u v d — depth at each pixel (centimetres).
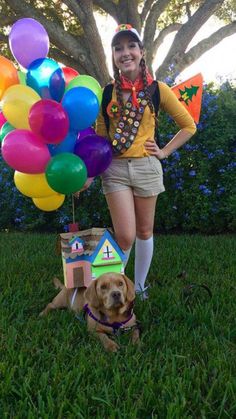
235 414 220
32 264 502
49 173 304
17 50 328
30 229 767
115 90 347
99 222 730
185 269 473
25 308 367
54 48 1396
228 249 557
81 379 250
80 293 357
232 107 669
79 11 1244
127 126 344
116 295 303
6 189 766
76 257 355
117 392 236
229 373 247
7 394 239
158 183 362
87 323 328
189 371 250
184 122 366
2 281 435
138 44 341
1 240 665
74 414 214
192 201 681
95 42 1276
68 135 316
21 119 304
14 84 319
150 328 323
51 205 356
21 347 286
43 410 216
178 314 343
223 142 661
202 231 703
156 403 226
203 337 299
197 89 398
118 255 351
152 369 257
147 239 383
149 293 396
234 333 308
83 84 320
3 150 303
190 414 221
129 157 348
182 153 673
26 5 1251
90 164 316
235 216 653
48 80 317
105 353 287
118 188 354
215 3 1329
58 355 273
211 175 682
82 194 708
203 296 382
